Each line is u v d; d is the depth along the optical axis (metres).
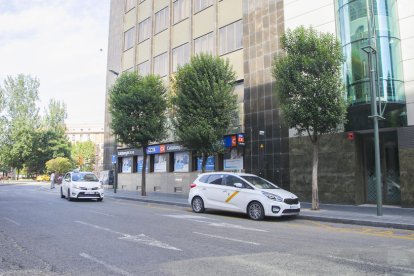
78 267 5.84
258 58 20.97
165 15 30.11
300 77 13.82
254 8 21.61
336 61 13.86
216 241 8.09
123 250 7.10
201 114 18.72
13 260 6.33
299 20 18.94
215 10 24.67
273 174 19.36
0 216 12.63
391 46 15.22
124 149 33.22
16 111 68.06
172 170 27.75
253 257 6.51
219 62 19.81
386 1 15.45
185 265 5.93
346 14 16.22
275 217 13.18
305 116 13.76
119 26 36.28
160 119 24.05
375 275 5.35
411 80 14.97
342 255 6.73
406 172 14.71
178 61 28.03
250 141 20.83
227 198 13.52
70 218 12.17
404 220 11.21
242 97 22.23
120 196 23.72
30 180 72.31
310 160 17.75
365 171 16.95
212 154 19.55
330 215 12.66
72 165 72.88
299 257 6.53
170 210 15.71
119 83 25.05
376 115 12.64
